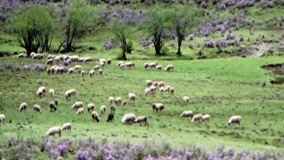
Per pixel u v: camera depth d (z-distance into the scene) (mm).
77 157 66312
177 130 121188
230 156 75750
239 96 176500
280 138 119938
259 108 156000
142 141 91000
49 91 162875
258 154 79125
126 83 192750
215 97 172875
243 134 122500
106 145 72562
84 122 124625
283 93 185375
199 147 76188
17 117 126875
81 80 195000
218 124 134500
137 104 155250
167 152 72062
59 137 87625
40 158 65625
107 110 144000
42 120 124812
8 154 65062
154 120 133875
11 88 172125
